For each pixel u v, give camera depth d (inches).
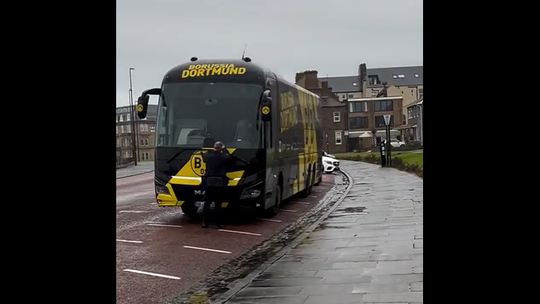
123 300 304.3
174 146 554.9
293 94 728.3
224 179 545.6
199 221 605.3
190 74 566.6
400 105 3614.7
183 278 355.3
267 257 414.9
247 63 573.0
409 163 1332.4
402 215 589.6
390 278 314.8
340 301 272.8
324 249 423.2
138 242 480.7
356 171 1422.2
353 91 4741.6
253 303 281.6
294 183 738.8
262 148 553.0
